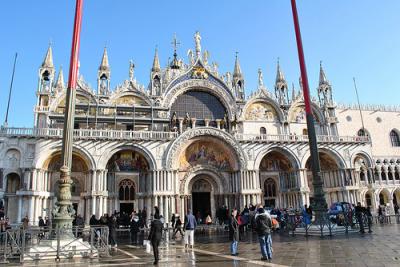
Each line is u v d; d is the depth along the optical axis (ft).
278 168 177.99
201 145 163.94
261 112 182.29
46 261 60.08
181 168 159.33
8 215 138.21
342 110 221.05
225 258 58.75
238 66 185.78
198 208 163.43
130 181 159.02
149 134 154.30
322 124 189.88
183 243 90.48
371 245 66.28
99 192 142.31
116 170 156.97
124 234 124.77
